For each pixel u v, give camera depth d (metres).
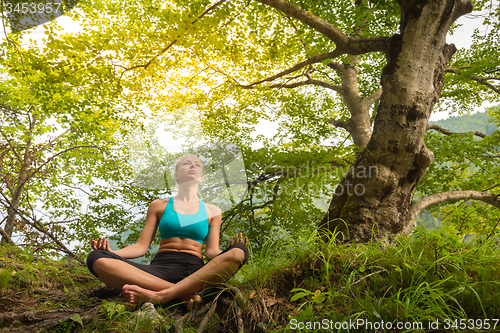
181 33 4.32
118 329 1.51
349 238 3.11
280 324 1.62
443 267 1.79
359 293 1.68
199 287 1.89
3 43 4.48
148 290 1.80
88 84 5.06
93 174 7.40
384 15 5.08
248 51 4.98
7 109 6.34
